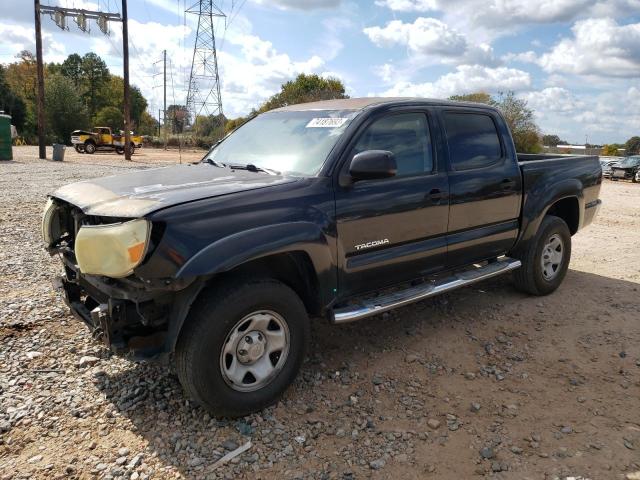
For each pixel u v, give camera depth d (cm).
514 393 359
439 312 502
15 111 6812
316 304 355
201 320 295
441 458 288
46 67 9169
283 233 315
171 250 280
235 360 311
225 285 308
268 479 269
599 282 612
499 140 488
